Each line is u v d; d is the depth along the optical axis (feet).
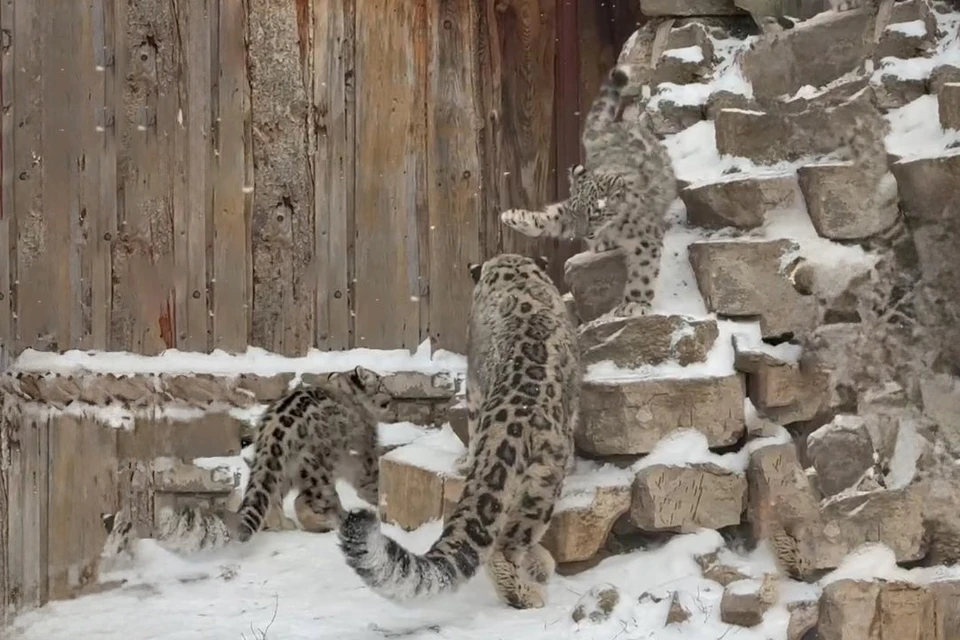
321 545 25.02
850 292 23.73
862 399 23.49
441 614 22.04
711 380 23.16
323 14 28.02
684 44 27.43
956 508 22.97
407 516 24.50
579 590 22.40
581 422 23.18
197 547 22.03
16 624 23.21
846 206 23.86
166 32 27.22
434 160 28.58
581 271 25.08
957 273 23.25
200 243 27.25
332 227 27.96
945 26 25.02
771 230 24.27
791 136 24.88
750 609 21.57
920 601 21.68
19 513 25.23
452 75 28.71
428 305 28.43
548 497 22.07
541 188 29.27
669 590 22.06
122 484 25.93
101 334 26.66
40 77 26.53
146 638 21.79
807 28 25.76
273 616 22.22
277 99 27.76
